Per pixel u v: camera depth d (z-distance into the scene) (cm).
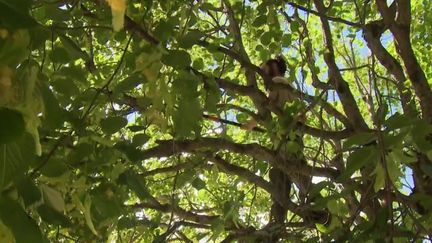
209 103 331
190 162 439
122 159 306
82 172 277
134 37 314
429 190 330
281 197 479
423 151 222
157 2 366
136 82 269
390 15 446
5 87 140
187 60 274
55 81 290
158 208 488
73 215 288
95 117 288
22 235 141
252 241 408
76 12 347
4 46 139
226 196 580
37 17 324
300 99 441
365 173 265
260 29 509
